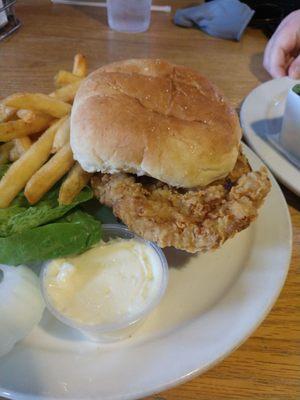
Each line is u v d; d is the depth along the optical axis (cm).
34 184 20
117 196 19
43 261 19
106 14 45
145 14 41
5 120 22
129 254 18
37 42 39
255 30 44
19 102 22
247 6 42
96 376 15
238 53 40
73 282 17
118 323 16
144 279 18
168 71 21
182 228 18
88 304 17
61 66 36
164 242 18
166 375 15
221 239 17
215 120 20
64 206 20
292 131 25
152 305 17
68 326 17
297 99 24
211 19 42
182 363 15
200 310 18
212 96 21
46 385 15
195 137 19
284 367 17
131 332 17
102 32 42
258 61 39
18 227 19
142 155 18
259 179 19
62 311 16
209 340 16
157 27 43
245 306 18
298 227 23
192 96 20
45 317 18
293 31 37
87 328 16
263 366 17
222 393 16
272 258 20
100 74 21
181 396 16
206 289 19
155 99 19
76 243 18
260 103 31
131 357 16
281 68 36
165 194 19
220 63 38
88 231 19
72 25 42
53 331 17
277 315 19
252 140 28
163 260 18
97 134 18
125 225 20
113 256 18
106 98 19
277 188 23
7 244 18
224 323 17
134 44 40
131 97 19
